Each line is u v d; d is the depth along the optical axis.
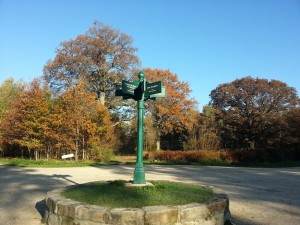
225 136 48.38
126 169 20.75
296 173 19.16
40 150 30.53
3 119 32.50
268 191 11.70
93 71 40.47
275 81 50.28
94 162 27.44
